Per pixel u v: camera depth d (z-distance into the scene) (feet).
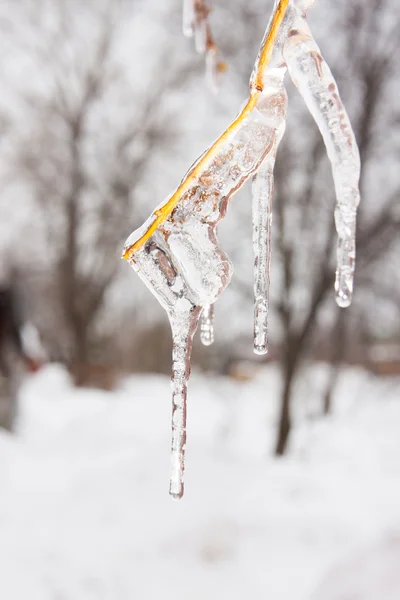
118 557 10.52
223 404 34.04
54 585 9.40
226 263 2.70
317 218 18.70
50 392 37.06
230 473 15.24
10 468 15.21
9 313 19.19
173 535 11.30
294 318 19.53
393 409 29.73
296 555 10.75
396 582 6.20
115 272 52.60
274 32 2.48
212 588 9.69
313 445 20.58
